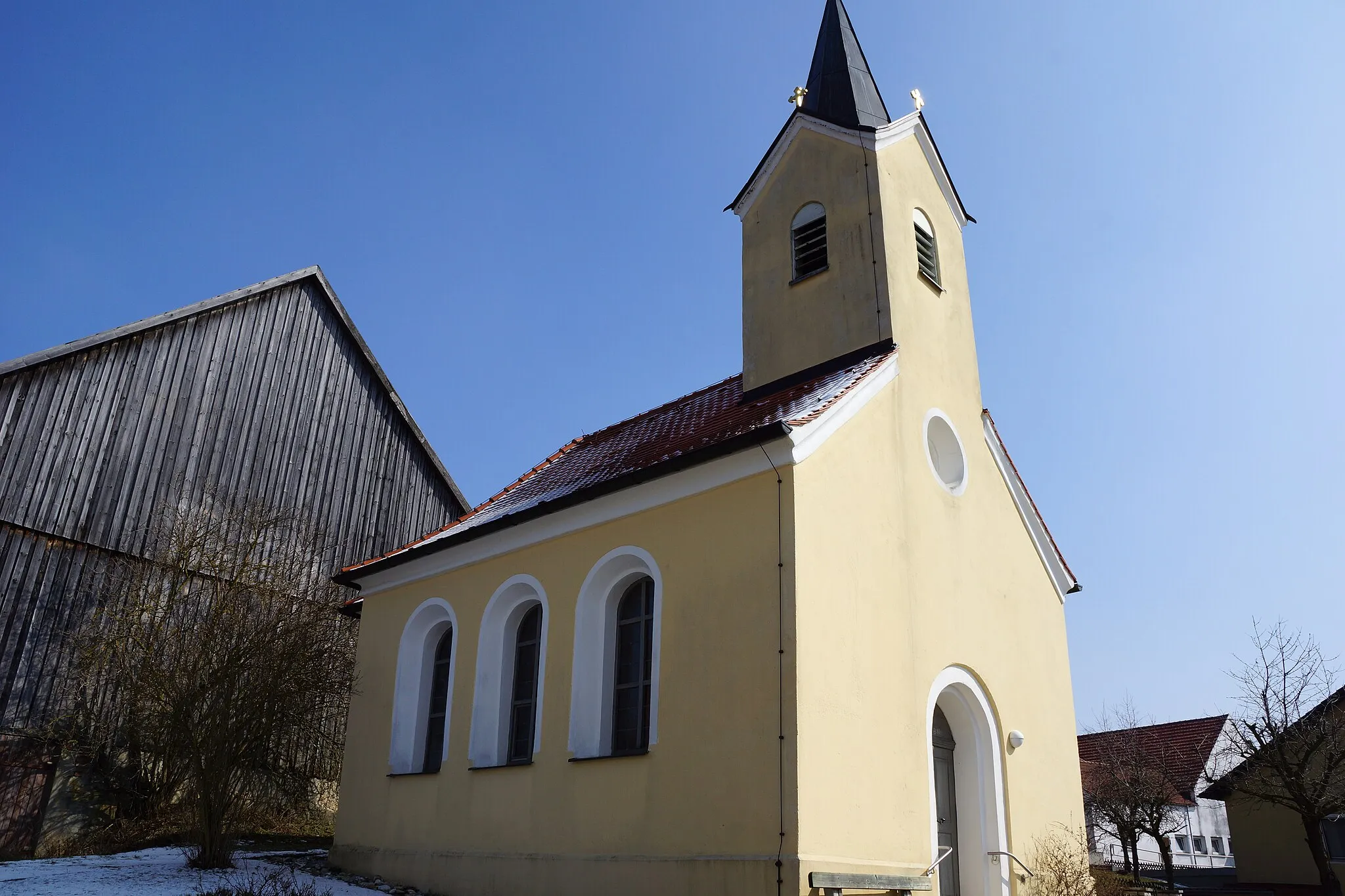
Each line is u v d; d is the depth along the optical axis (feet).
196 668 47.39
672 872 33.40
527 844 39.45
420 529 89.76
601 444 60.54
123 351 69.10
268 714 47.75
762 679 33.22
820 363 47.85
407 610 51.88
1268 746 68.08
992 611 45.88
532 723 43.65
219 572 63.72
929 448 45.32
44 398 63.87
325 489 81.35
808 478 35.73
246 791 53.21
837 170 51.08
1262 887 66.80
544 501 43.16
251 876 42.45
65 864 45.96
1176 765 123.65
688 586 36.91
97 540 65.10
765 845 31.14
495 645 45.88
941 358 48.91
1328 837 76.43
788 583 33.63
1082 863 45.50
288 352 81.30
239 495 74.33
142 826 59.21
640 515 40.04
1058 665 50.19
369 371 88.43
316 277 84.99
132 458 68.13
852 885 30.83
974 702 42.93
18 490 61.57
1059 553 53.01
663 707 36.09
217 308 75.87
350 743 51.72
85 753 61.82
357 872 47.42
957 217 56.03
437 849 43.80
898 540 40.24
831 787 32.24
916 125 53.52
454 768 44.75
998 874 40.96
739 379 56.80
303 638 49.67
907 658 38.47
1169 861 91.35
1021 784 44.09
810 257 51.11
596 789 37.47
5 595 60.18
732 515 36.37
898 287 46.93
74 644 62.03
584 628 40.78
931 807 37.11
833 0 60.59
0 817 58.08
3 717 59.21
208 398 74.02
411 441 91.04
